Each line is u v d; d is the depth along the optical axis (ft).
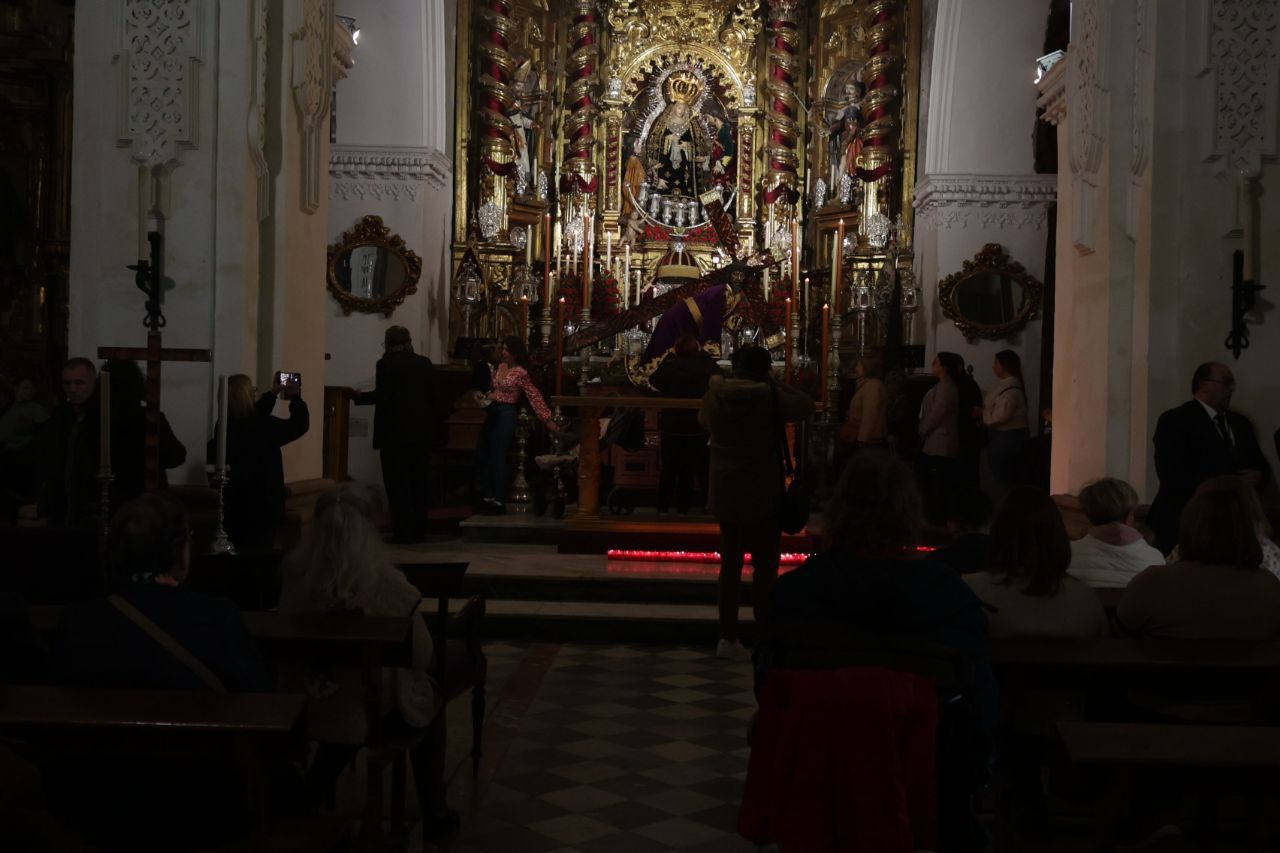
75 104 26.18
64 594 16.52
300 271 28.89
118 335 26.32
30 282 50.01
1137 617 14.11
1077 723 10.25
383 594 13.97
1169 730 10.11
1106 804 9.71
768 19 61.36
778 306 57.52
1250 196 25.70
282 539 26.30
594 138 60.54
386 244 50.93
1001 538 14.03
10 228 49.98
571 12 60.95
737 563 25.84
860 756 10.50
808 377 54.80
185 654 10.75
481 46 56.65
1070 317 31.14
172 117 26.14
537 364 55.26
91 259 26.30
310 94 28.91
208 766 10.28
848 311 56.18
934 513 39.01
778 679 10.99
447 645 17.99
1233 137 25.75
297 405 23.94
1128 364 27.40
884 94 55.67
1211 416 22.93
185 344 26.30
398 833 15.46
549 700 22.74
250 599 16.48
